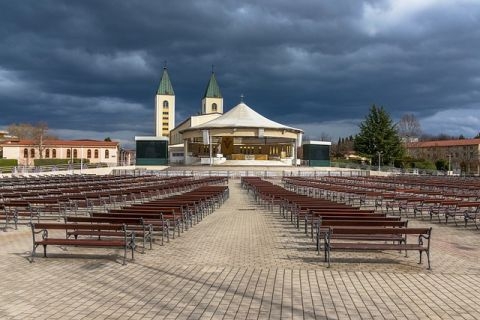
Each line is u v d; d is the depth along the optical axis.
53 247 11.03
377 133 91.38
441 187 31.22
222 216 17.81
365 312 6.47
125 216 11.19
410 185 34.88
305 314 6.35
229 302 6.86
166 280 8.10
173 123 135.75
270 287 7.67
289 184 33.59
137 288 7.59
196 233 13.47
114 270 8.81
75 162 79.44
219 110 133.75
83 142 94.25
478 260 9.97
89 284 7.82
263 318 6.17
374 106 93.19
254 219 16.88
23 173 53.59
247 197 27.30
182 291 7.43
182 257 10.05
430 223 16.38
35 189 23.84
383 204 21.81
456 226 15.58
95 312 6.39
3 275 8.41
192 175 54.69
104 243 9.54
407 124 109.06
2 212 14.96
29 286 7.69
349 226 10.19
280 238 12.66
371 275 8.54
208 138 67.88
